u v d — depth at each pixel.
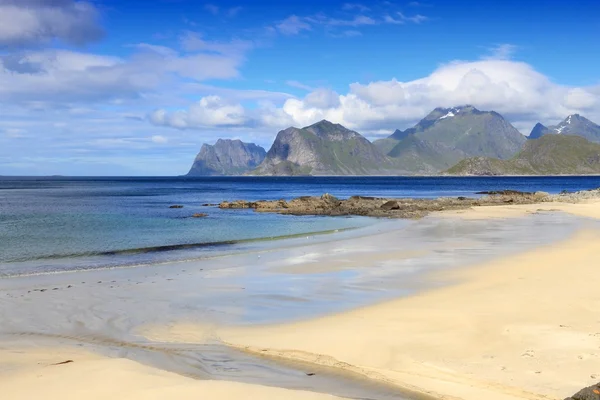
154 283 20.64
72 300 17.52
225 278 21.70
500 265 23.33
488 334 12.62
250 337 13.30
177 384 9.42
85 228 43.84
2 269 24.23
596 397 8.26
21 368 10.43
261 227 45.78
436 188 166.88
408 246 31.11
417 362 11.01
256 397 8.83
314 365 11.12
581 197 84.75
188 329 14.19
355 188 168.50
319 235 38.78
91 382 9.46
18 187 167.88
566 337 12.10
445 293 17.86
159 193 125.62
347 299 17.58
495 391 9.34
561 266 22.27
